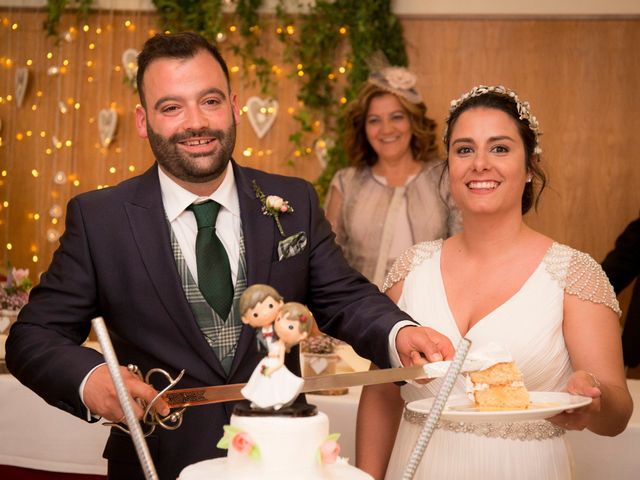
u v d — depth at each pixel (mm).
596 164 5793
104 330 1457
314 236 2453
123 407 1452
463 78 5918
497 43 5879
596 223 5801
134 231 2268
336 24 5980
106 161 6355
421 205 4844
